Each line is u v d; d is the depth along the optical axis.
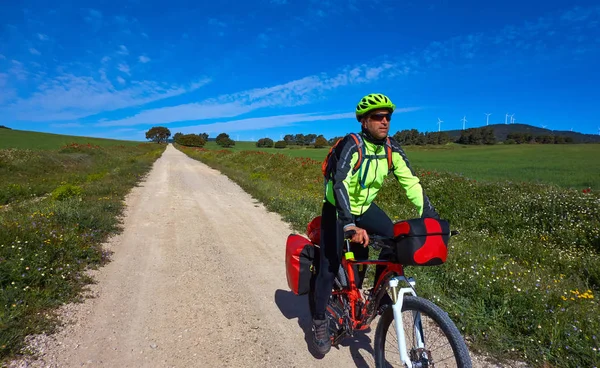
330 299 2.78
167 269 4.70
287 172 17.97
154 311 3.51
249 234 6.67
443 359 2.01
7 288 3.36
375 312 2.42
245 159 25.91
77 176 15.12
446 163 39.50
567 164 36.31
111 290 3.95
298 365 2.72
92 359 2.70
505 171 27.58
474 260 4.63
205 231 6.77
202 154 42.03
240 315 3.49
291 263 2.80
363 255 2.62
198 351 2.87
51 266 3.99
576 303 3.46
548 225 6.79
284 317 3.48
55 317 3.22
